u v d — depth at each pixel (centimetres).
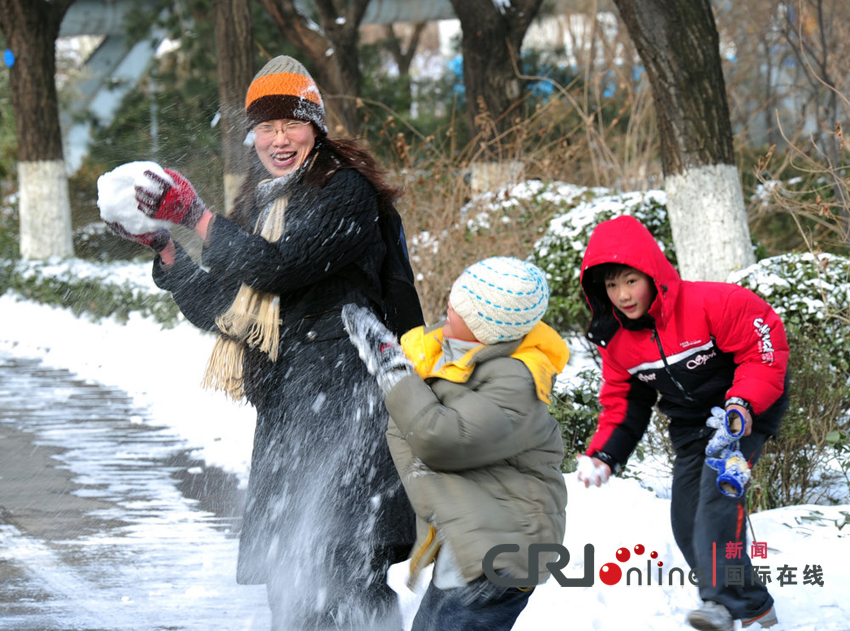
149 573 1111
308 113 828
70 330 3416
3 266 4491
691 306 897
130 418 2019
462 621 716
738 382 889
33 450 1739
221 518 1338
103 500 1423
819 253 1684
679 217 2153
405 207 2458
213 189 903
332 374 816
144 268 3538
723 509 900
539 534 708
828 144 2433
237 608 1002
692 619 878
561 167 3034
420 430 688
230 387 845
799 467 1366
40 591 1052
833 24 3322
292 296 825
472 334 716
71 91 6450
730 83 4562
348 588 821
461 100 5616
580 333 2359
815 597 991
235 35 3650
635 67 4178
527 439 705
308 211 799
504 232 2538
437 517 712
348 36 4388
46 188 4569
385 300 858
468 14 3744
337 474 820
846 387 1441
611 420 964
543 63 4900
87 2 5716
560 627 916
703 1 2103
